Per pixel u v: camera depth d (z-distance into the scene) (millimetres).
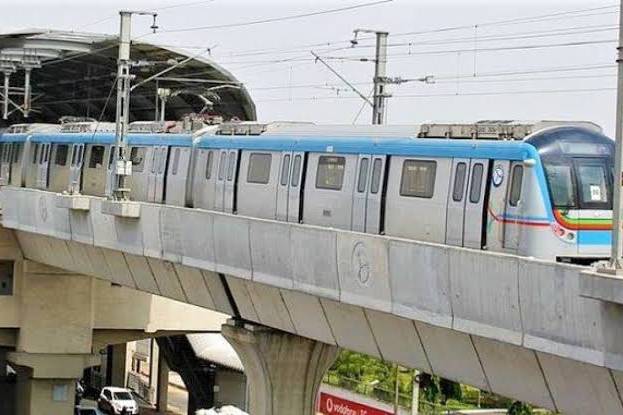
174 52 68500
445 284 27641
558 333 24391
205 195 45156
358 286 31016
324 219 37625
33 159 64188
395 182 34594
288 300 36375
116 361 90562
